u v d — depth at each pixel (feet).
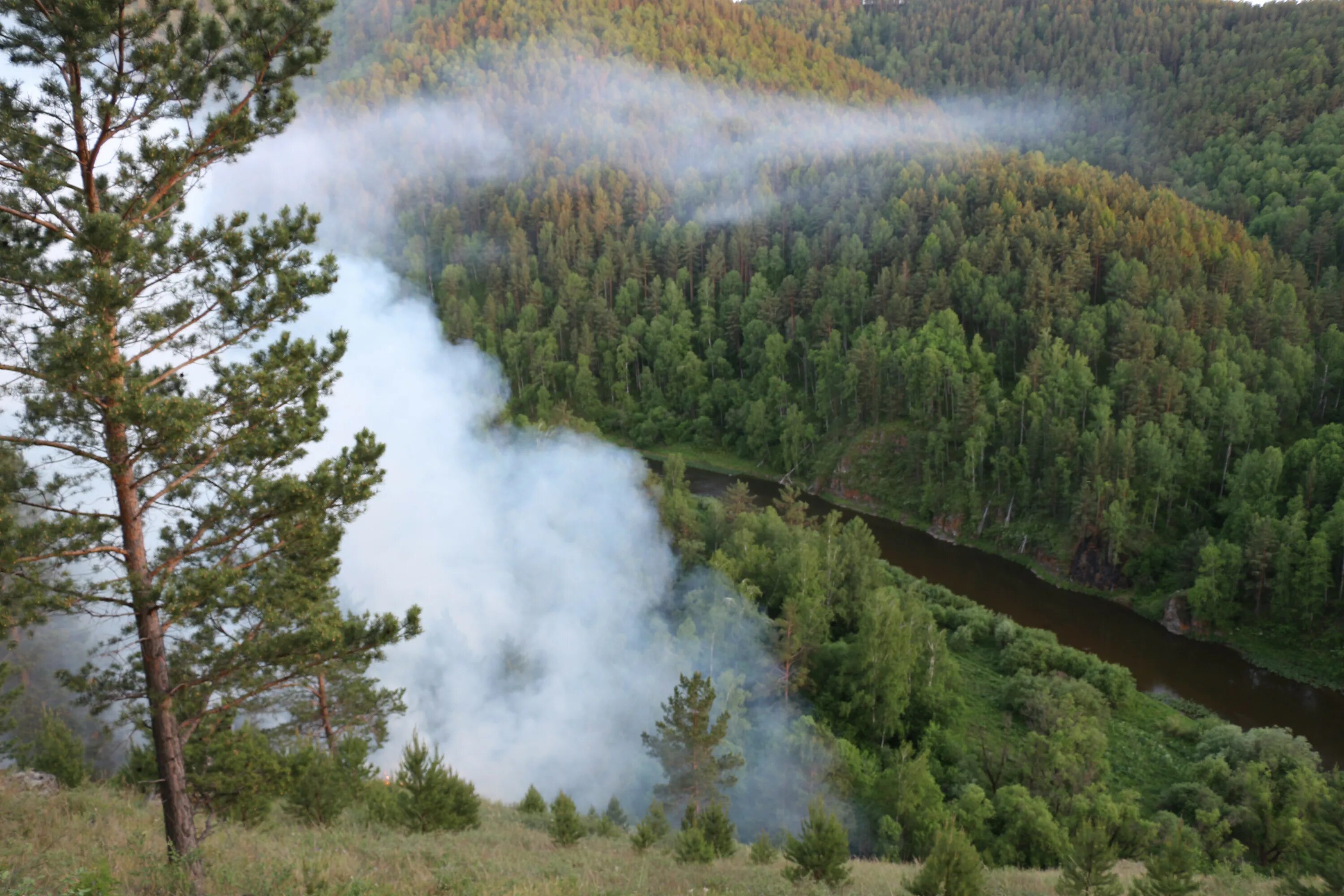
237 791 55.57
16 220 45.55
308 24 48.70
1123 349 328.90
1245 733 184.44
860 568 236.22
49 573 47.16
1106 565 278.05
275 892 48.44
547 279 570.46
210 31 46.60
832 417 403.75
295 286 51.55
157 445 46.37
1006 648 223.30
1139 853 134.62
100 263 44.86
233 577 48.52
